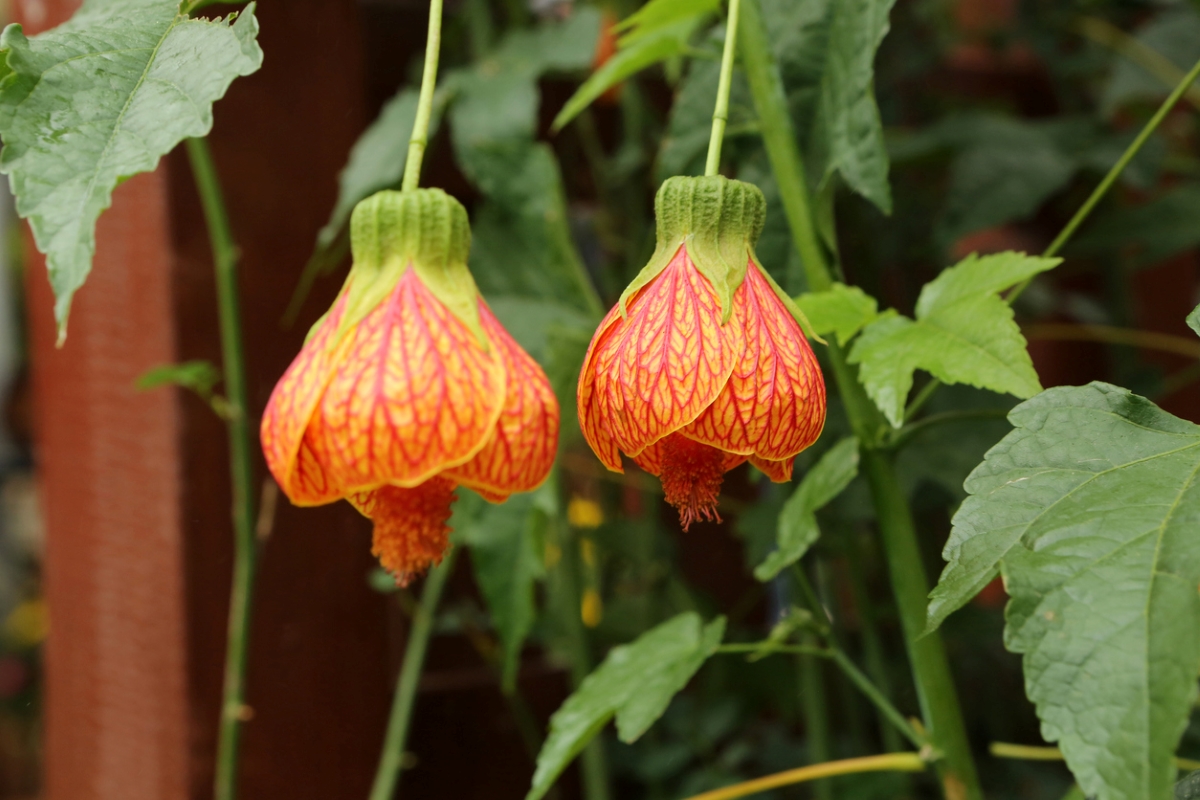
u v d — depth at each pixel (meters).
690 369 0.40
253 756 0.57
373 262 0.41
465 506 0.54
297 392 0.40
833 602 0.72
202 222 0.57
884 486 0.47
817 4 0.49
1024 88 0.96
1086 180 0.84
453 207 0.41
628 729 0.46
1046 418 0.40
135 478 0.58
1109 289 0.88
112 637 0.60
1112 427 0.40
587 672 0.64
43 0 0.62
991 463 0.40
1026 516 0.39
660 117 0.79
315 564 0.60
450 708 0.70
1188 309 1.07
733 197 0.42
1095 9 0.93
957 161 0.74
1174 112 1.00
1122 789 0.37
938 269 0.84
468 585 0.72
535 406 0.40
